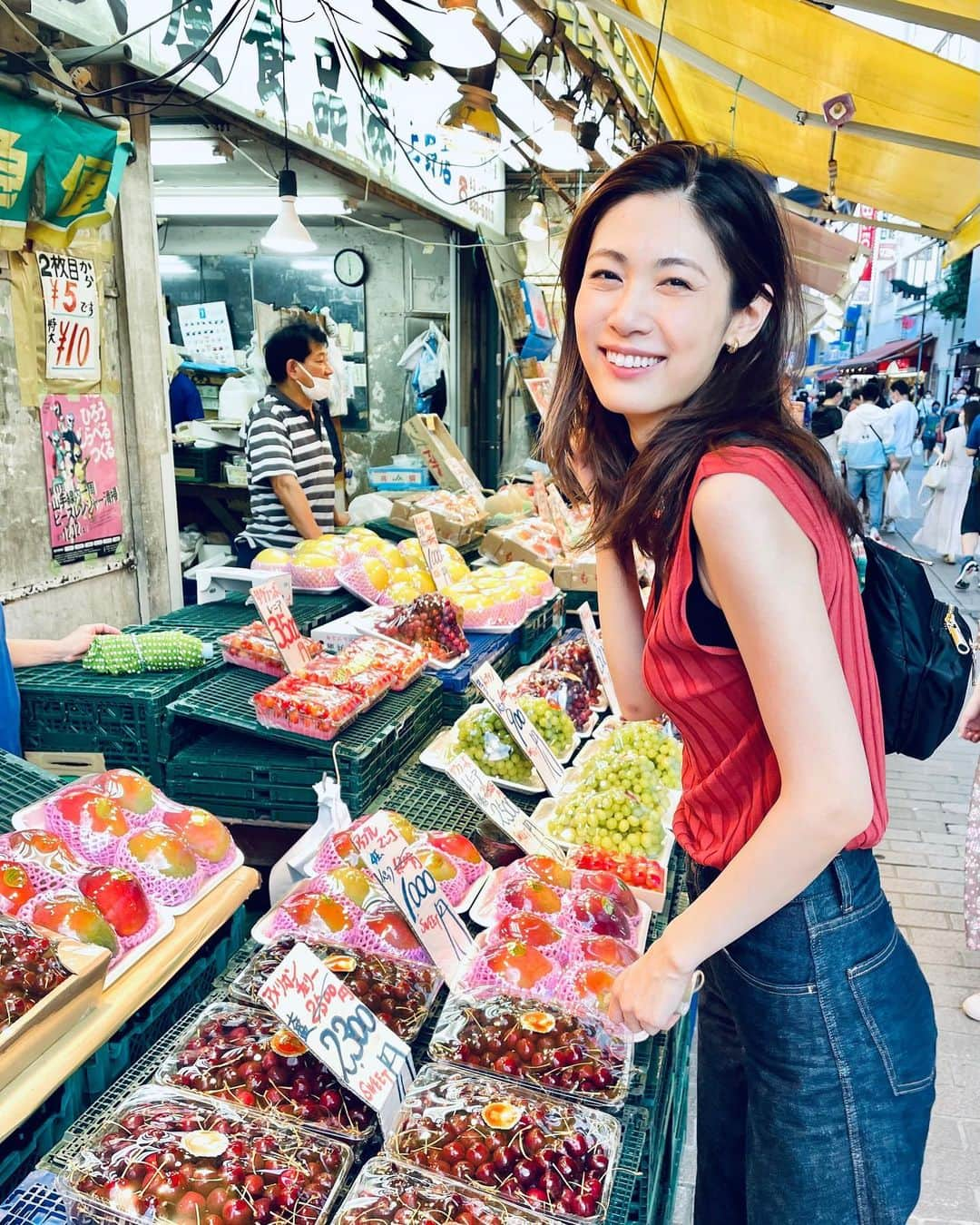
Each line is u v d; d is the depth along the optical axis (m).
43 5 2.89
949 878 4.03
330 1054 1.27
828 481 1.16
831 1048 1.28
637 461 1.25
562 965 1.57
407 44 5.39
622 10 3.45
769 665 1.08
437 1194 1.18
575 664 2.87
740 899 1.11
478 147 4.22
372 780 2.21
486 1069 1.39
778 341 1.24
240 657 2.53
